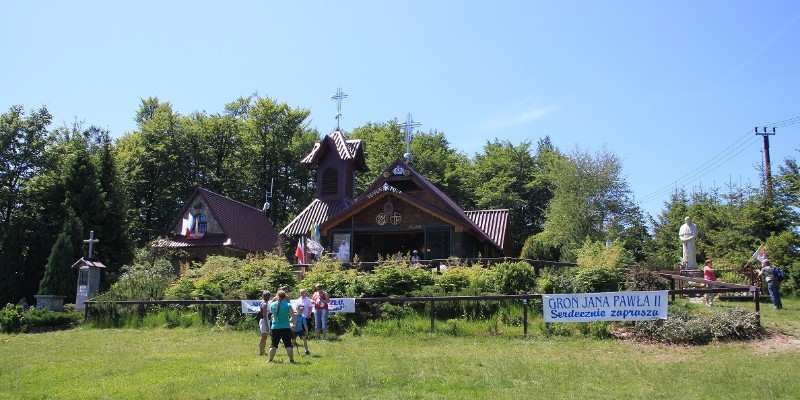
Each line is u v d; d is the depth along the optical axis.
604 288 21.69
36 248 40.97
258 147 64.19
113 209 43.44
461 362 14.91
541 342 18.23
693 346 17.05
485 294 22.39
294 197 67.12
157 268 31.14
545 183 72.88
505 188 72.50
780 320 19.16
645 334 18.19
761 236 36.53
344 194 42.06
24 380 13.27
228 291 25.36
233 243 43.72
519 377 13.15
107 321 25.38
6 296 38.12
